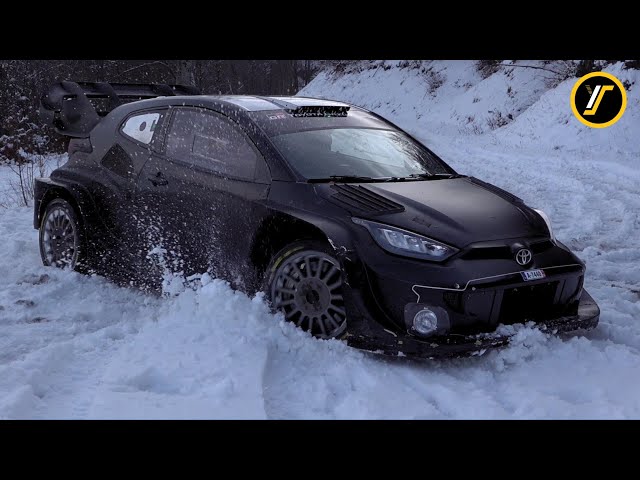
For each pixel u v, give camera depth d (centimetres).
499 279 361
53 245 543
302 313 394
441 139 2470
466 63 3653
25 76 2136
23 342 395
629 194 1118
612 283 564
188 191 451
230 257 429
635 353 391
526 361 366
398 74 3900
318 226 383
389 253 366
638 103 2008
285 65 5447
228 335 380
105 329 405
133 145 500
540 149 2023
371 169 446
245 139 442
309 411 310
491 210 407
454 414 312
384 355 373
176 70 2789
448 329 356
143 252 479
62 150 1956
